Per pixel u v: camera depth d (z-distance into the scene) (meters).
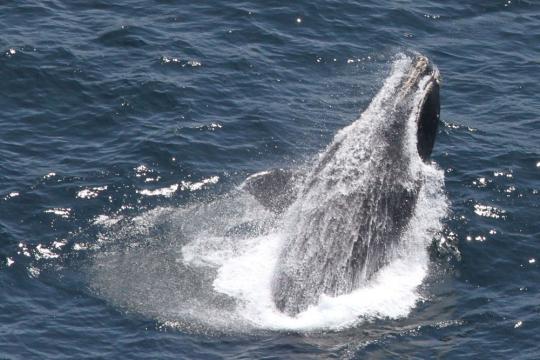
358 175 123.25
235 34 175.62
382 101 126.38
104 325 117.94
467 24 184.88
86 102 156.75
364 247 122.75
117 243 130.75
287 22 179.75
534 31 184.25
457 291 124.62
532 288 125.88
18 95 157.38
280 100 160.88
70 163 143.75
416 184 126.88
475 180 144.12
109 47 169.50
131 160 144.62
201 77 163.88
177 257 128.62
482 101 164.38
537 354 115.50
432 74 126.94
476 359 114.44
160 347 114.75
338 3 185.00
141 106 156.62
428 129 126.38
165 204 137.75
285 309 119.81
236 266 126.62
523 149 151.25
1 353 112.62
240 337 116.38
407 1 189.12
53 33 171.75
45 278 124.56
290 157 148.88
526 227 135.88
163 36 173.38
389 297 122.38
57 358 112.62
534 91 167.75
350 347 115.00
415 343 116.25
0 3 178.62
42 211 134.62
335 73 169.00
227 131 152.62
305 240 122.56
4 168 141.38
